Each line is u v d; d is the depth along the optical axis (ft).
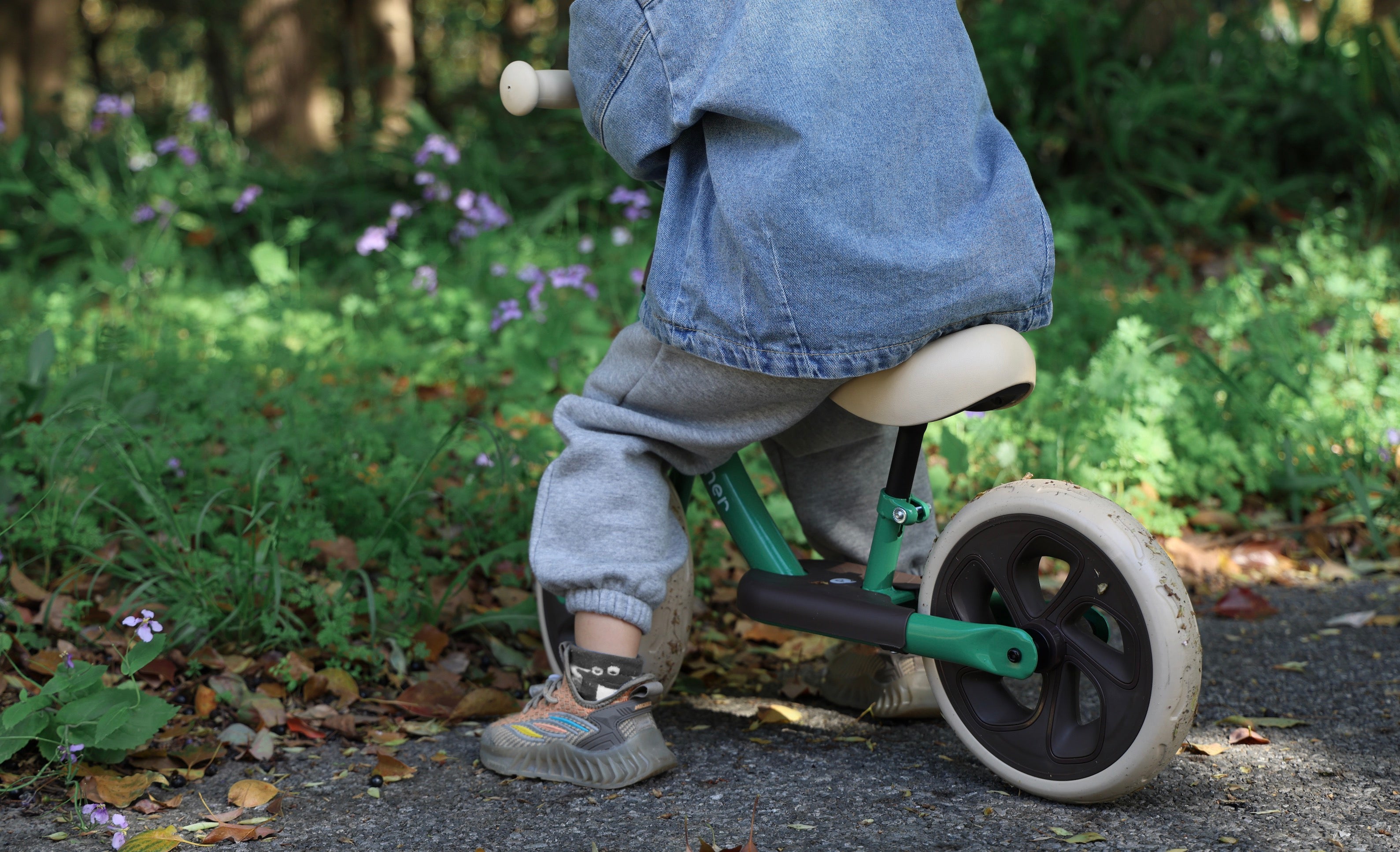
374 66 40.63
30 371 9.77
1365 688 7.33
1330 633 8.52
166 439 9.25
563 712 6.13
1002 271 5.57
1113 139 21.35
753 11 5.37
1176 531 10.49
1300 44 24.40
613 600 6.02
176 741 6.48
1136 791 5.42
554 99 6.48
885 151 5.41
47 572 7.86
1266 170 21.88
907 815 5.47
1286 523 11.14
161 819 5.63
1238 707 7.11
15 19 42.11
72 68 44.60
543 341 12.55
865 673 7.13
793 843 5.16
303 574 8.17
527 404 11.76
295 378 11.78
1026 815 5.46
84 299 15.70
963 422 10.89
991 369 5.46
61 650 7.11
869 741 6.64
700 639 8.59
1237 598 9.12
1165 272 18.40
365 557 8.25
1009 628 5.52
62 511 8.18
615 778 5.90
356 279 19.30
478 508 9.21
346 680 7.23
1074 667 5.60
